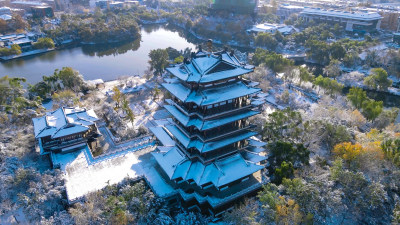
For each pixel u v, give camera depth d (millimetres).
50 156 107688
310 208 78625
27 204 81562
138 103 161250
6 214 86812
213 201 84625
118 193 89625
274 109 152625
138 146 114625
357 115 129250
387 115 132625
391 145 100375
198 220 82562
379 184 85500
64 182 91312
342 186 90562
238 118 86500
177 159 93875
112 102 160875
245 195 90250
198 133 86812
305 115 129250
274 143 104375
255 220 76750
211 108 81625
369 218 84750
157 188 90562
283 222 74750
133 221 79938
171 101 95125
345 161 100062
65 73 169875
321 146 116438
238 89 84875
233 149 93188
